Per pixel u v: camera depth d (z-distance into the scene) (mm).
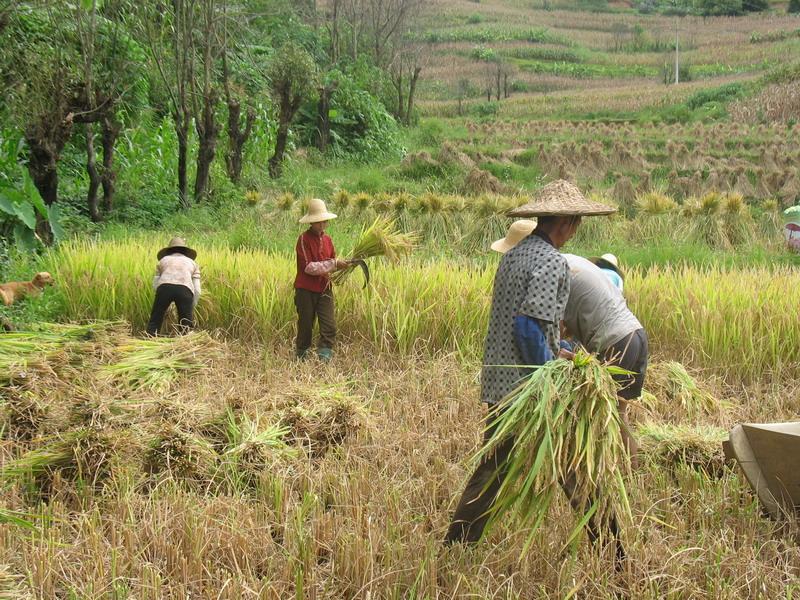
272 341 8375
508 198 14984
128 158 16391
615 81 64250
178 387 6492
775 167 26422
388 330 8164
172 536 4113
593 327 4793
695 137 34812
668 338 8172
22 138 13062
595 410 3775
